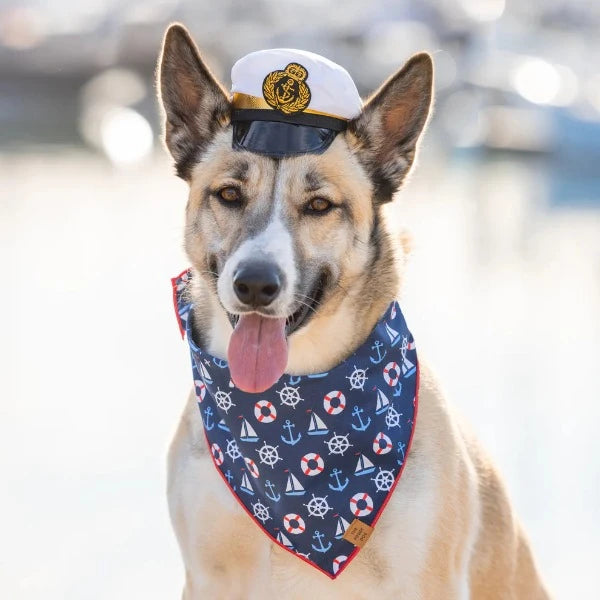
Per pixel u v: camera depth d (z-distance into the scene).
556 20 39.97
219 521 5.25
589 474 7.80
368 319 5.25
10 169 26.95
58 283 14.13
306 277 5.05
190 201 5.41
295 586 5.27
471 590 5.57
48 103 41.19
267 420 5.17
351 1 40.44
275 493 5.17
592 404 9.19
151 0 41.25
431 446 5.14
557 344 11.15
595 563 6.72
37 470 7.79
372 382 5.17
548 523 7.16
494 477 5.70
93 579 6.41
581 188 25.36
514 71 34.41
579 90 32.62
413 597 5.05
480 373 10.08
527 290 13.88
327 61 5.26
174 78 5.44
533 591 6.00
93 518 7.11
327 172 5.16
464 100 34.84
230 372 5.02
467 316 12.38
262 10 39.78
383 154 5.41
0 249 16.58
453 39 39.03
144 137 33.38
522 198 23.48
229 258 5.00
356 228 5.23
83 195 22.81
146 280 14.35
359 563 5.11
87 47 40.84
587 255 16.45
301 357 5.28
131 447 8.20
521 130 31.20
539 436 8.46
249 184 5.13
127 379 9.90
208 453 5.30
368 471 5.10
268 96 5.14
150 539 6.87
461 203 22.52
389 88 5.34
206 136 5.42
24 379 9.88
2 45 41.22
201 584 5.38
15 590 6.25
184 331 5.43
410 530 5.02
